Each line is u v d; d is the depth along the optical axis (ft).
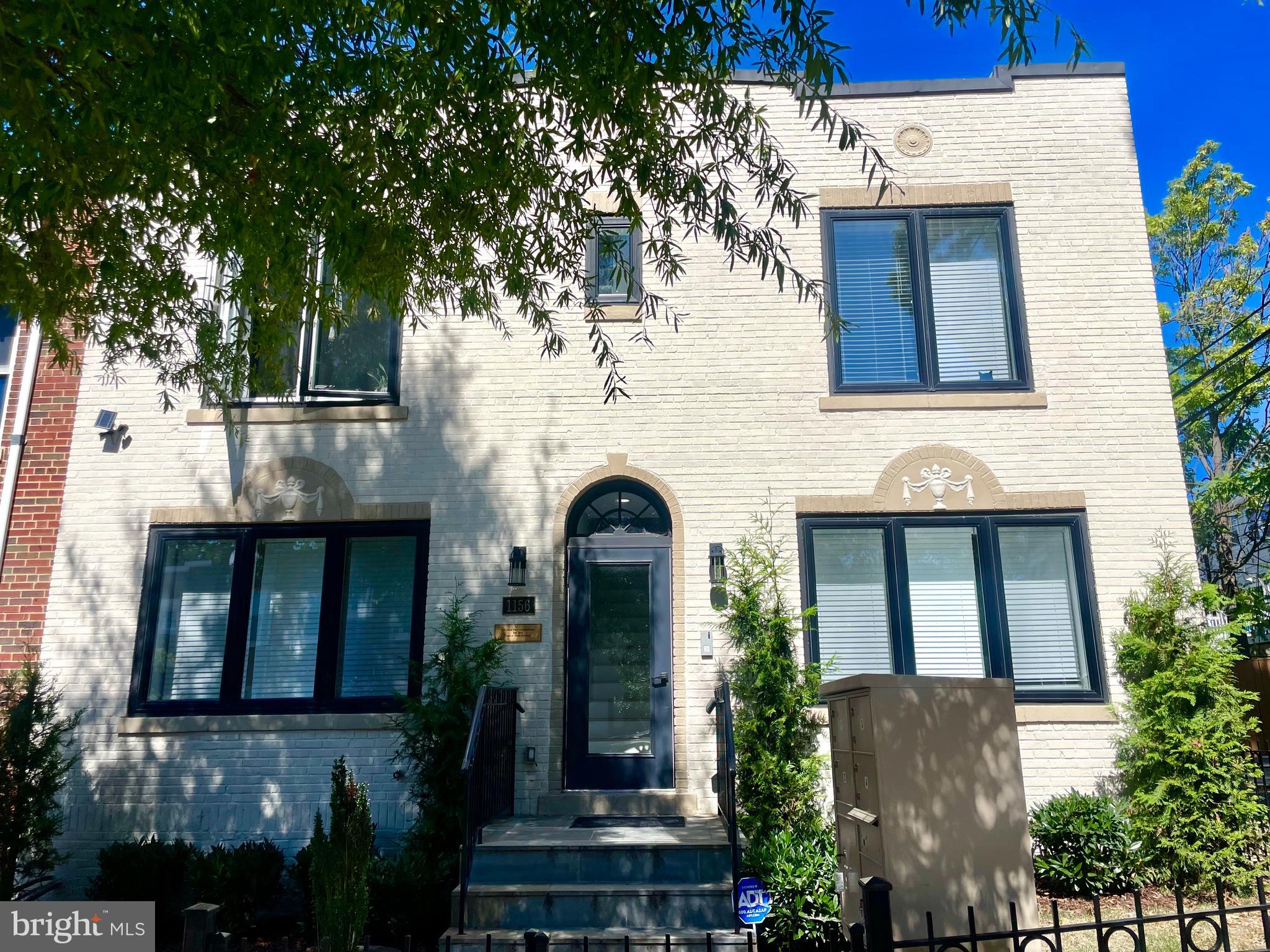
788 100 31.30
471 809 21.22
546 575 28.17
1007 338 29.89
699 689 27.22
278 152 17.57
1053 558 28.32
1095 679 26.99
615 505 29.37
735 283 30.04
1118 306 29.53
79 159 16.63
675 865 21.63
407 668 28.14
